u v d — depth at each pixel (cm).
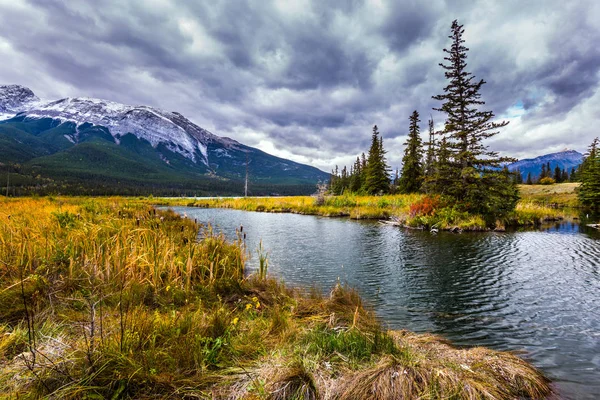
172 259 586
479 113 1925
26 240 540
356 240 1314
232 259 721
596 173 3394
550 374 348
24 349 277
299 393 256
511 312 547
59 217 889
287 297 536
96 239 632
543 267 865
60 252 535
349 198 3197
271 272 797
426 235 1466
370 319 474
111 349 263
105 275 505
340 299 538
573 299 613
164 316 377
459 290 667
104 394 233
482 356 357
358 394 265
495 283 717
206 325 356
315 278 753
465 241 1293
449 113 2052
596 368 362
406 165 4253
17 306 374
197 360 288
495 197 1870
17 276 445
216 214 2745
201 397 244
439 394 269
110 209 1443
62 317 363
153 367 262
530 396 298
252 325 395
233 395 250
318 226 1816
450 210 1838
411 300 607
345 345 350
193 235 1044
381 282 723
